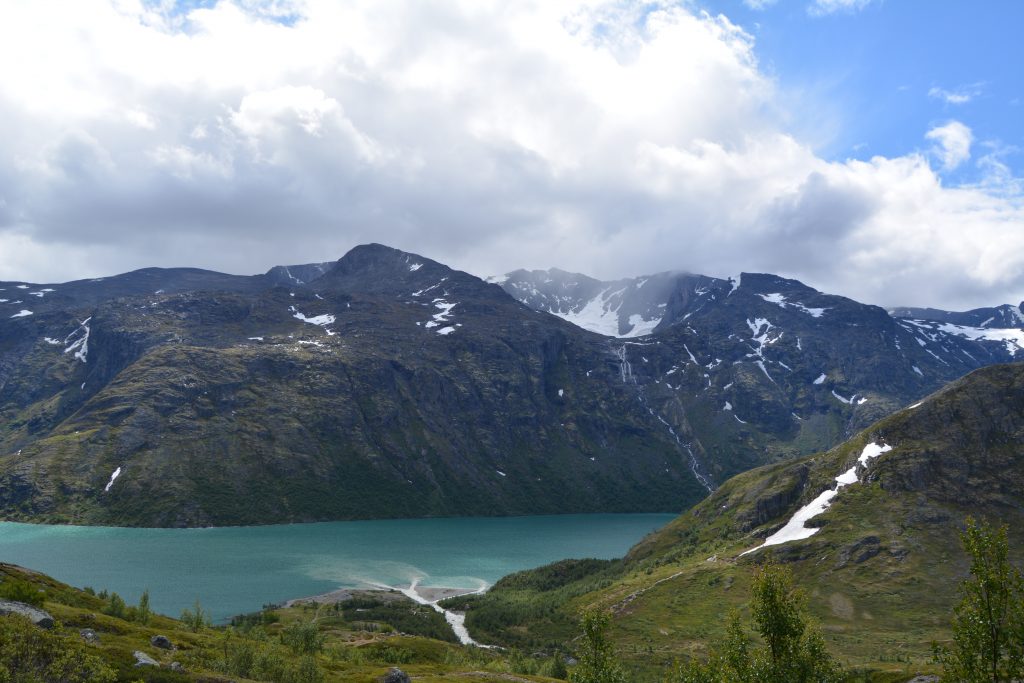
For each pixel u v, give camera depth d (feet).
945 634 615.16
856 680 411.54
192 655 324.19
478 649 638.12
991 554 176.24
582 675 280.92
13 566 442.91
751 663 221.46
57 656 208.13
